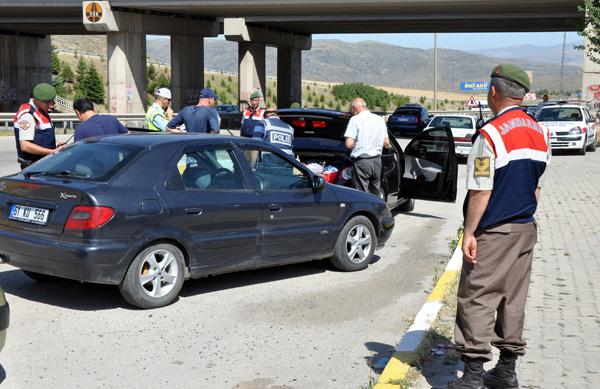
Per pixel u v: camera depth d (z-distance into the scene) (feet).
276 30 177.47
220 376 17.69
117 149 23.44
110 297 24.09
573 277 26.58
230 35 159.33
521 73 14.73
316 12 141.90
